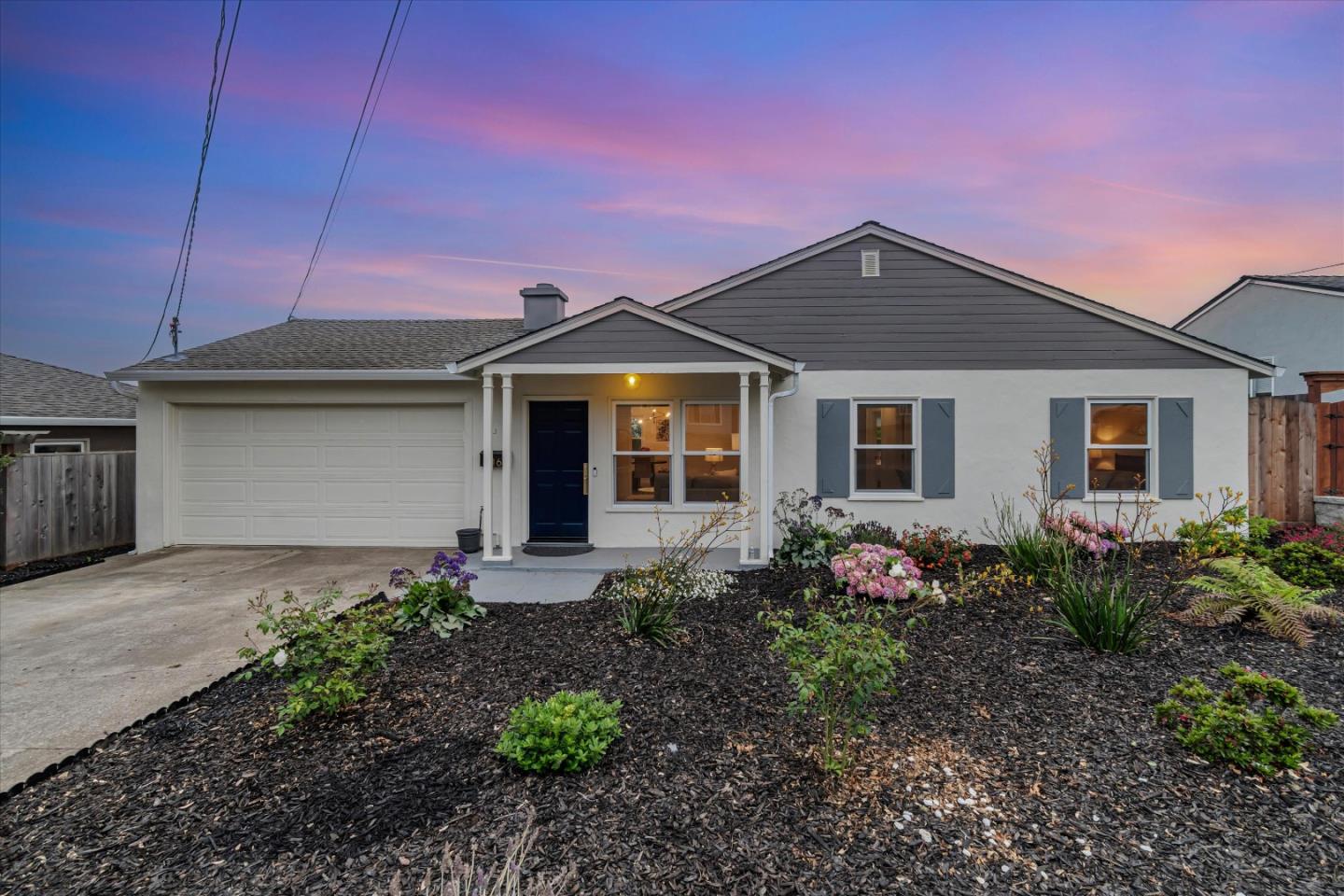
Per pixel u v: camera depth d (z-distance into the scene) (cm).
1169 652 420
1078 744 303
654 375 882
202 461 916
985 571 620
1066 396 855
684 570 579
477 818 251
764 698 362
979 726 323
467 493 896
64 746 324
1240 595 472
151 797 271
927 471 864
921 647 436
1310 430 824
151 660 453
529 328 963
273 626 343
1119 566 645
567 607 570
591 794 265
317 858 229
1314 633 451
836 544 705
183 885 217
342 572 738
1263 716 287
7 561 777
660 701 358
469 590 646
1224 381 840
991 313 863
